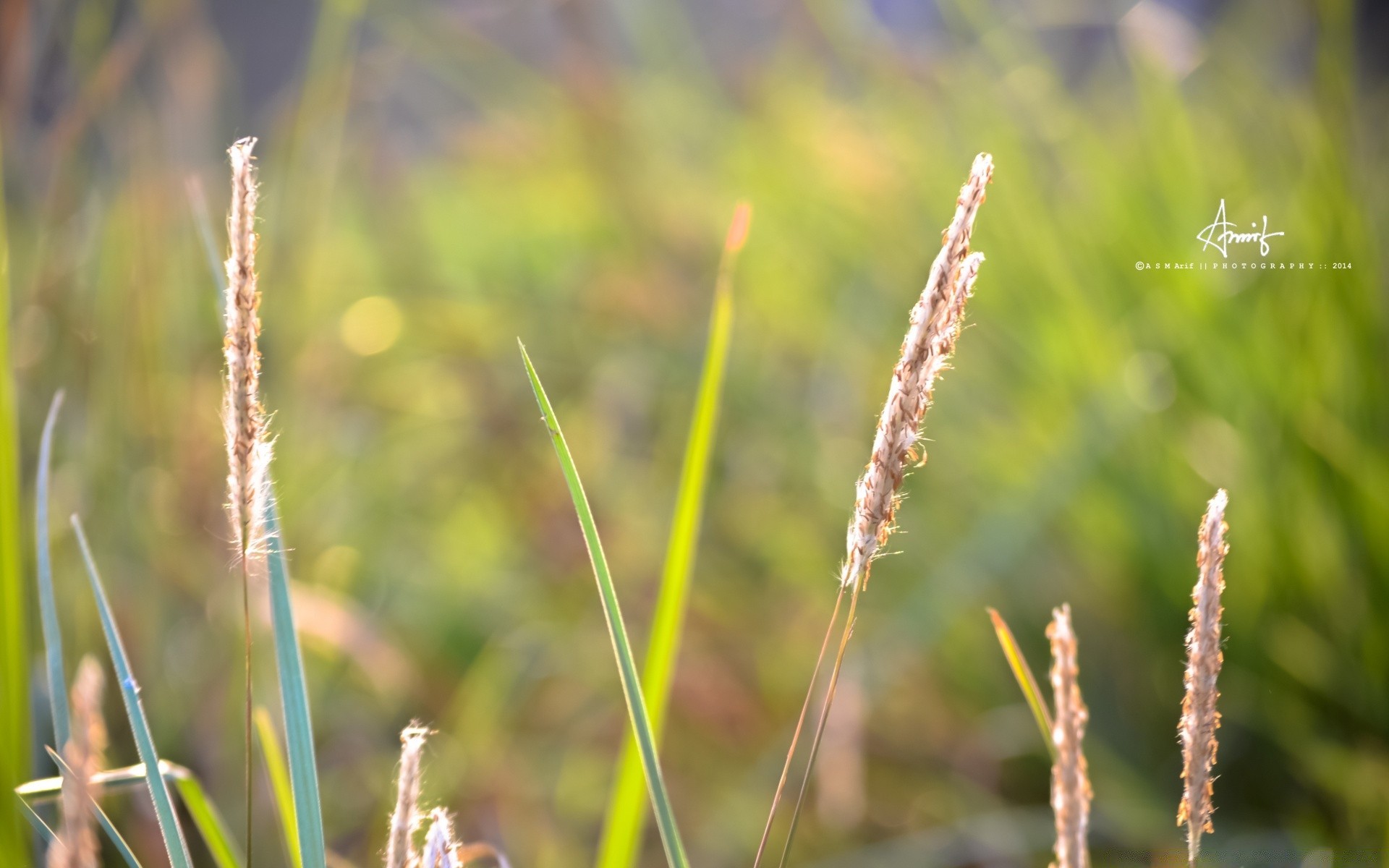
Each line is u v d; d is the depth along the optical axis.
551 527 2.08
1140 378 1.67
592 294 2.48
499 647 1.77
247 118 1.96
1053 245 1.82
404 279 2.59
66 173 1.52
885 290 2.06
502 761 1.61
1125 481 1.61
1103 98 2.30
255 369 0.79
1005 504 1.56
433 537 2.14
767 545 1.97
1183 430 1.63
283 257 1.68
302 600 1.52
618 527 2.08
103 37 1.53
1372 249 1.48
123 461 1.51
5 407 0.99
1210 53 1.94
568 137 2.61
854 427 2.03
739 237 0.92
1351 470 1.39
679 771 1.72
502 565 2.05
